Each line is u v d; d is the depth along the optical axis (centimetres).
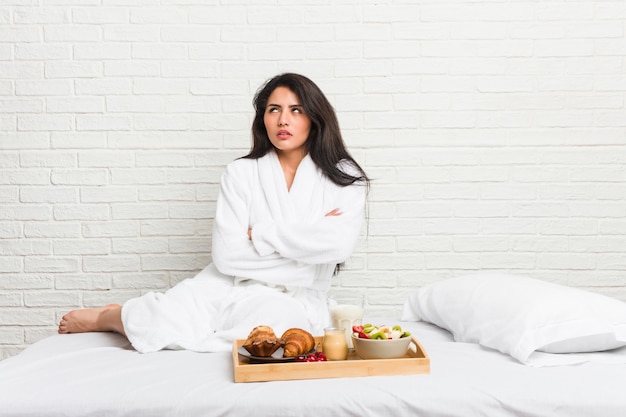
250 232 215
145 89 270
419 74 270
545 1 268
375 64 269
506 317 176
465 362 164
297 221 215
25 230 271
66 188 271
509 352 167
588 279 271
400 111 270
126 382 150
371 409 140
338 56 269
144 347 182
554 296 175
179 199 272
